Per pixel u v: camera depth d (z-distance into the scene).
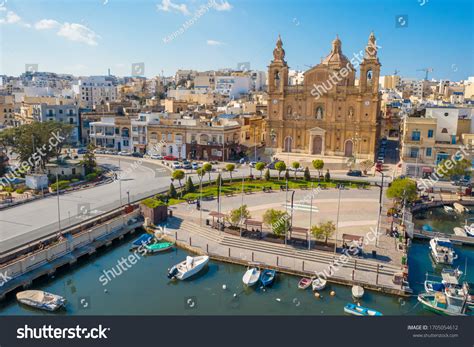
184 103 158.12
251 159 117.31
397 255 51.41
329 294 44.62
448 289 42.84
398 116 158.00
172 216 66.38
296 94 118.81
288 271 48.69
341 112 114.69
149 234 59.78
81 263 53.28
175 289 46.22
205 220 63.84
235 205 71.88
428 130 93.62
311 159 114.31
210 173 99.12
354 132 113.94
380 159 115.25
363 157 113.38
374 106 110.50
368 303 42.97
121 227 62.00
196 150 120.06
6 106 161.38
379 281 45.88
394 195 64.81
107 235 59.19
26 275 46.91
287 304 42.62
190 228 61.41
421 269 51.00
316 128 117.12
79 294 45.41
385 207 70.88
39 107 136.88
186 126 120.38
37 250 51.19
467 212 73.88
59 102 153.38
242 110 146.50
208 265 51.94
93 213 65.50
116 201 73.31
